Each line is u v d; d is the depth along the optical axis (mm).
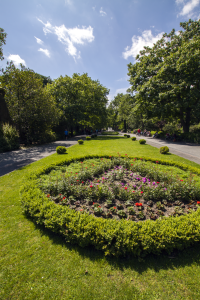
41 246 2963
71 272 2451
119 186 4773
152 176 6090
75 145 15828
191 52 15469
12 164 8250
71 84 25422
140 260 2656
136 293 2152
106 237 2746
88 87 30547
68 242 3068
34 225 3533
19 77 15117
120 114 50688
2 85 15836
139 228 2969
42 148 13820
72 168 7352
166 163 8289
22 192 4449
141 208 4004
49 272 2441
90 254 2809
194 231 2863
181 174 6734
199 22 18406
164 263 2646
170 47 19672
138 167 6816
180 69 15820
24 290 2172
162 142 17797
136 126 45500
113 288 2215
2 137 12367
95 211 3742
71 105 24281
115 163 7652
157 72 18094
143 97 19141
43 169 6602
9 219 3693
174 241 2789
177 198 4555
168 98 17188
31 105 15602
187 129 19703
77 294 2129
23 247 2914
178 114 20109
